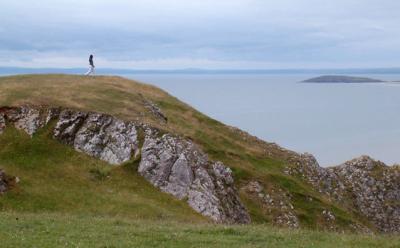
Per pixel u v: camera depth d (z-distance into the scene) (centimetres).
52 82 7112
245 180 7362
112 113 6291
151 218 4812
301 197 7588
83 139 5878
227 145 8225
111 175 5556
